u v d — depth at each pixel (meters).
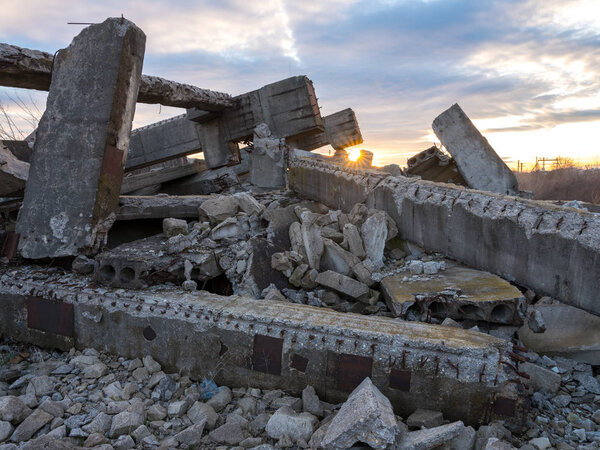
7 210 6.07
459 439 2.67
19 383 3.59
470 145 8.23
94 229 4.76
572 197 15.97
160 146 13.57
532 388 3.51
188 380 3.60
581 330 4.10
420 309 4.21
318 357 3.26
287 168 10.35
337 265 5.21
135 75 5.20
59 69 5.18
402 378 3.06
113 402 3.22
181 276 4.71
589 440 2.97
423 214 5.46
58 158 5.00
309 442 2.74
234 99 12.46
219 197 6.34
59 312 4.15
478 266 4.90
